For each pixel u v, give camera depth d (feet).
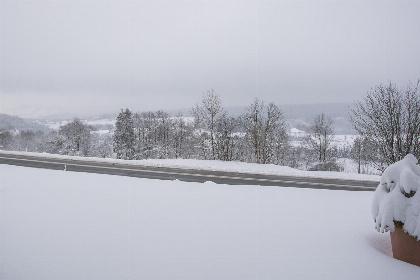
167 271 13.74
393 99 49.93
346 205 28.32
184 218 22.21
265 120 129.39
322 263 14.84
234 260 14.98
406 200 15.72
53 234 18.45
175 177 49.96
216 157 129.80
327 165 100.17
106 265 14.28
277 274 13.57
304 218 23.07
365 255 16.02
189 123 193.16
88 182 37.11
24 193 30.04
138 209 24.57
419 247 14.96
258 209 25.50
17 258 14.99
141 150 200.54
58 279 12.91
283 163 168.66
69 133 205.36
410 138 48.88
